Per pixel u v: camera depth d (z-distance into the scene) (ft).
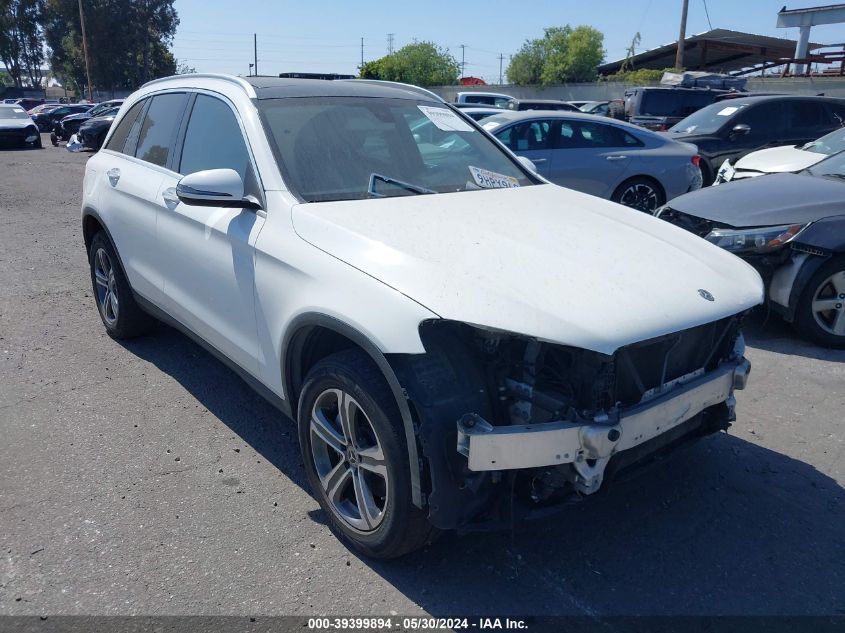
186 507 10.88
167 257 13.52
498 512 8.64
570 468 8.28
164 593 9.05
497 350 8.47
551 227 10.61
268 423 13.61
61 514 10.66
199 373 15.84
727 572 9.56
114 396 14.66
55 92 317.63
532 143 29.73
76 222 34.68
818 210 17.07
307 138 11.74
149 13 229.25
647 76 110.63
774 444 12.90
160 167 14.32
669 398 8.94
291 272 10.00
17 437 12.93
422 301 8.29
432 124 13.58
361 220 10.08
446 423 8.14
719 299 9.39
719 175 29.35
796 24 96.07
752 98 38.78
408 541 9.00
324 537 10.21
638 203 31.32
